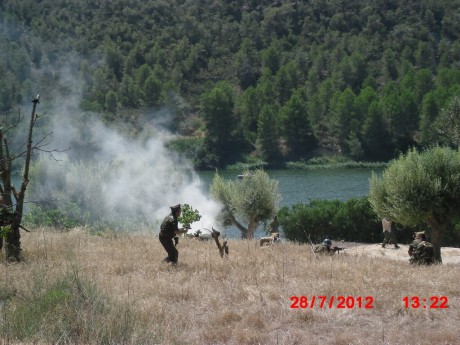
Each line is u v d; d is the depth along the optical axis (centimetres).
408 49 16212
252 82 15838
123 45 17150
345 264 1360
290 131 10488
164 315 907
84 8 19000
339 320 912
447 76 12575
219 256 1473
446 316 943
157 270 1265
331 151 10544
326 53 16388
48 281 1028
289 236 3080
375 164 9769
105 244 1684
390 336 831
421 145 9894
